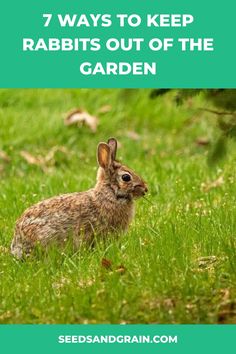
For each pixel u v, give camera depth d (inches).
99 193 512.1
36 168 796.6
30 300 433.4
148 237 512.4
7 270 478.9
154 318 415.8
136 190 511.2
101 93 929.5
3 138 845.2
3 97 925.2
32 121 874.8
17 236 511.2
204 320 412.8
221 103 499.5
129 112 906.1
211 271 452.4
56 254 490.6
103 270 456.1
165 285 429.1
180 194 623.5
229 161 683.4
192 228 513.0
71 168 780.0
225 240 488.7
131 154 820.6
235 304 419.2
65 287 445.1
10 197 641.6
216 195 612.7
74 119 866.1
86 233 506.6
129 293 425.7
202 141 824.3
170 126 891.4
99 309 421.7
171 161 752.3
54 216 504.4
